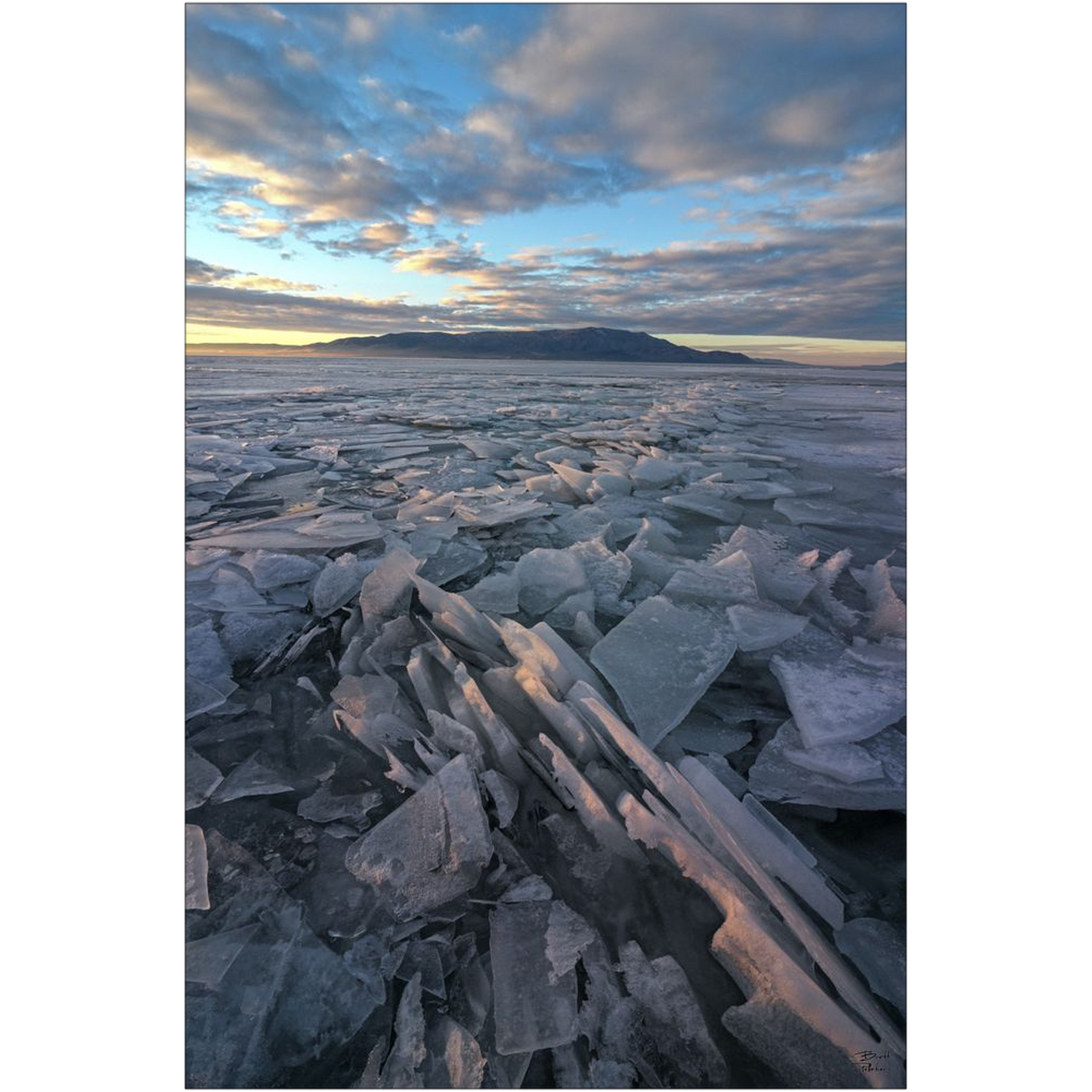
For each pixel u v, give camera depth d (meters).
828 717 1.93
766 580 2.91
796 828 1.63
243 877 1.45
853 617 2.63
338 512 3.90
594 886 1.42
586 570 2.95
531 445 6.45
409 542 3.30
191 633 2.36
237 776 1.71
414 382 15.48
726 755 1.86
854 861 1.55
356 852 1.50
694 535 3.68
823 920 1.41
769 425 8.59
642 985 1.25
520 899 1.39
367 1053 1.17
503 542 3.42
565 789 1.60
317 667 2.20
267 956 1.30
